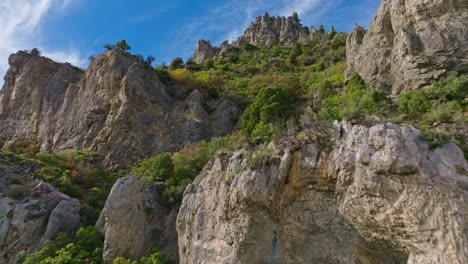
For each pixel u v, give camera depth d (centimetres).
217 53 9688
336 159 1460
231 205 1642
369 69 3092
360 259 1416
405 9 2912
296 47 7744
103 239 2542
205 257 1684
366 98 2178
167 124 4688
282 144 1683
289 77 5266
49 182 3438
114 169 4181
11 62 6278
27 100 5725
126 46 5644
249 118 2906
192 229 1864
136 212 2625
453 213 1145
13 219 2781
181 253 1916
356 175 1370
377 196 1312
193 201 1967
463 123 1709
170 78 5688
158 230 2661
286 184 1584
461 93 1973
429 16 2620
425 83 2361
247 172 1644
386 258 1373
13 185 3177
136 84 4788
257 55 8400
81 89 5316
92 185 3712
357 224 1397
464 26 2403
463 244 1098
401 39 2736
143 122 4634
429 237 1180
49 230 2722
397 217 1260
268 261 1574
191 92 5284
